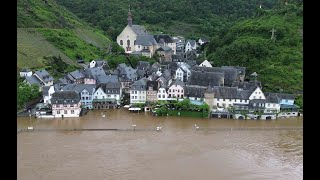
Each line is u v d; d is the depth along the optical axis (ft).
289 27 637.71
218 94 456.86
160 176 279.49
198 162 307.58
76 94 444.55
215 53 645.51
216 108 453.17
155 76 530.27
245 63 573.33
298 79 512.22
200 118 439.22
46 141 354.95
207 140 362.74
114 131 389.60
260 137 373.20
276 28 626.64
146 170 290.15
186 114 447.01
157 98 477.77
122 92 530.27
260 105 442.91
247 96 452.76
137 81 488.85
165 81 500.33
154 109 456.86
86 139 363.15
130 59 646.33
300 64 543.39
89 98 476.95
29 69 530.68
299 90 490.90
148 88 477.36
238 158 316.19
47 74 519.60
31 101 467.93
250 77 541.34
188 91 467.93
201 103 454.40
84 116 444.55
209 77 499.51
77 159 310.65
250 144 351.87
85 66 621.72
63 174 281.13
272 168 296.30
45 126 401.08
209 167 297.53
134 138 367.86
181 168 294.87
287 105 455.63
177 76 544.21
